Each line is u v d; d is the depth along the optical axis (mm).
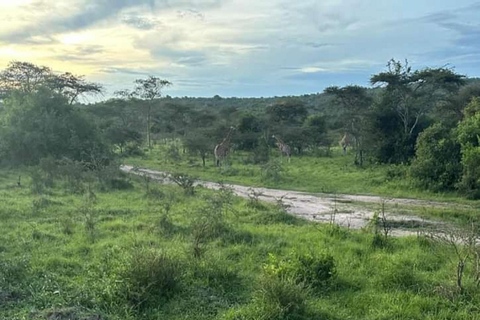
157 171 28469
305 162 32000
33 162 25297
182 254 8367
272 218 13328
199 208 13258
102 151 26953
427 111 32094
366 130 30375
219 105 90312
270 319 5867
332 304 6680
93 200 15391
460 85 30672
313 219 14484
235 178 25203
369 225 12258
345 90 34406
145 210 14172
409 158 27000
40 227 11383
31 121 25938
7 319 5641
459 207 16609
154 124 57031
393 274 7633
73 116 27469
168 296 6707
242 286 7297
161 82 50969
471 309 6410
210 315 6168
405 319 6125
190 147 32281
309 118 45812
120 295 6402
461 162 19234
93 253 9086
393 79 29531
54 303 6188
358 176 24375
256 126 43000
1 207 13375
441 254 9109
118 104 53219
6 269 7234
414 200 18422
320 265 7539
